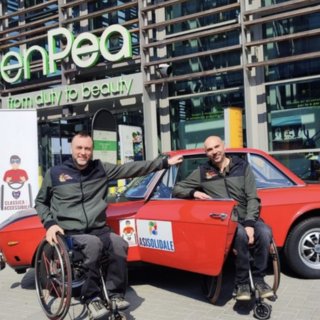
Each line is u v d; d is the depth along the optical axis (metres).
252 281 3.46
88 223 3.58
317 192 4.50
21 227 4.40
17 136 7.95
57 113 12.11
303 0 8.20
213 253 3.48
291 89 9.02
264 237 3.53
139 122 11.20
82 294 3.38
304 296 3.94
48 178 3.68
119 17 10.98
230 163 3.97
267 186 4.65
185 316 3.63
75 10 11.81
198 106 10.27
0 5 13.22
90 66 10.38
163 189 4.46
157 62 9.82
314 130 8.80
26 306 4.18
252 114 9.20
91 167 3.73
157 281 4.76
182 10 10.39
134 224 4.29
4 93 12.51
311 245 4.46
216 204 3.58
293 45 8.97
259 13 8.91
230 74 9.79
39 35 12.45
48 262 3.83
